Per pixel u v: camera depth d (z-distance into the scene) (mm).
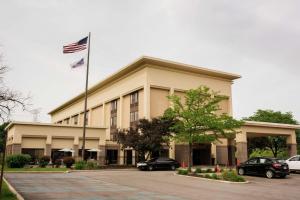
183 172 27766
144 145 39000
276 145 68375
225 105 57250
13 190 16031
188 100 31828
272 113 69875
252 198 14820
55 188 17766
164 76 50469
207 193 16344
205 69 53812
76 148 49062
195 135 30141
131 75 53656
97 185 19672
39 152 46938
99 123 66375
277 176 25844
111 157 53938
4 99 18828
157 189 17875
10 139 51906
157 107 49750
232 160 46781
